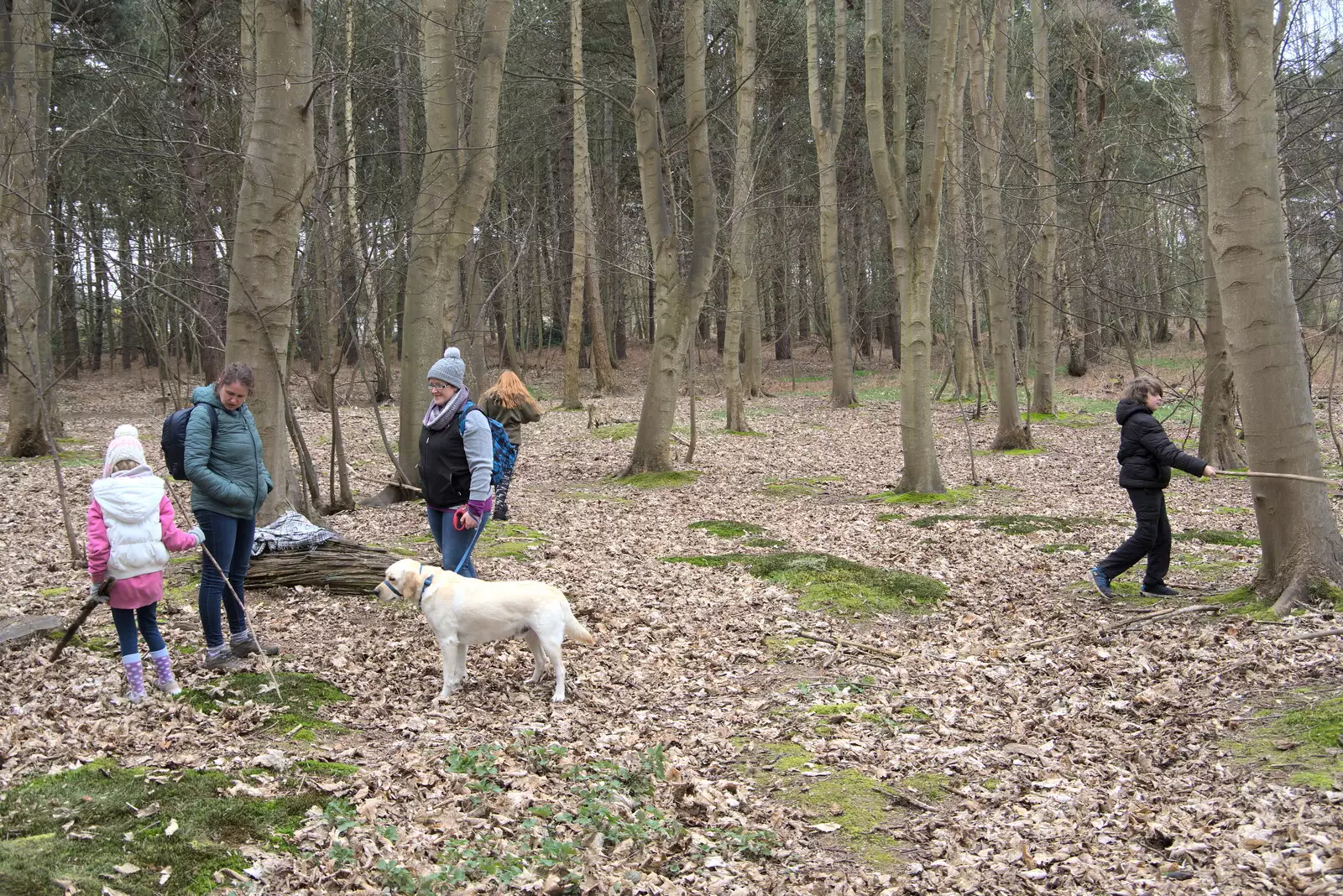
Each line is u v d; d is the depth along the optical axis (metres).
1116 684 5.62
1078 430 20.31
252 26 11.18
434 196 11.87
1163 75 19.92
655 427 14.42
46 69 14.44
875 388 31.56
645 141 13.98
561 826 3.92
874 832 4.02
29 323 14.94
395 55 17.88
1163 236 24.22
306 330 24.72
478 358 20.48
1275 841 3.60
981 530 10.24
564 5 26.58
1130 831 3.89
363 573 7.24
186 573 7.54
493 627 5.41
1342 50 11.88
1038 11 19.88
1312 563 6.29
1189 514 11.14
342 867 3.48
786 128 31.28
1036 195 19.02
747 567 8.58
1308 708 4.80
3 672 5.38
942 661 6.29
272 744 4.64
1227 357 13.95
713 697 5.69
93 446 16.47
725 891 3.52
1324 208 11.58
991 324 18.53
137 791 3.95
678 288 14.26
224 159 13.12
